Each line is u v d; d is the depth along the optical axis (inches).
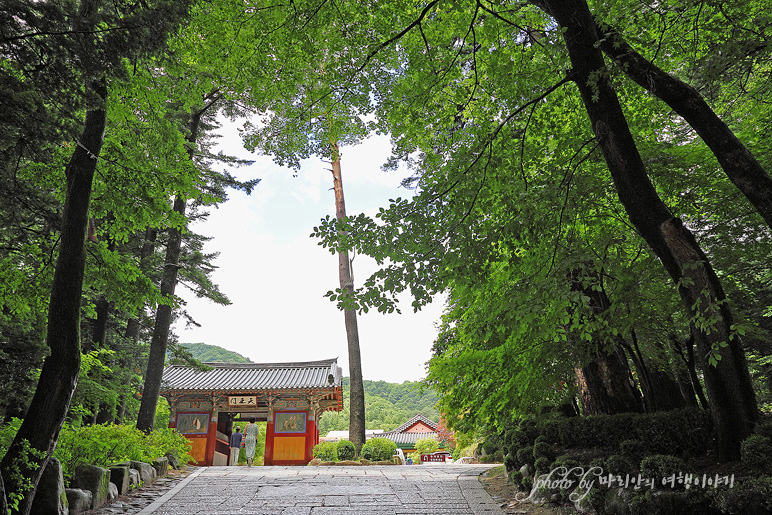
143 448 416.5
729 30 233.3
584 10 230.5
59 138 191.3
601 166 286.7
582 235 293.6
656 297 277.9
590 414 349.7
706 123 216.1
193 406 980.6
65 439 312.2
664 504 197.0
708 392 214.4
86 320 601.6
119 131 339.6
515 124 296.8
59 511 234.1
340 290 246.4
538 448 311.3
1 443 247.9
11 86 166.7
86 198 252.8
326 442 765.9
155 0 206.5
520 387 324.5
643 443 253.6
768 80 277.7
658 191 292.0
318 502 310.3
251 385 986.1
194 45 316.5
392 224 249.0
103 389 412.2
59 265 240.7
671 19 238.8
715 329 183.9
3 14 160.9
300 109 354.9
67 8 181.5
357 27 305.7
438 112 322.7
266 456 946.7
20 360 215.3
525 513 271.4
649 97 282.5
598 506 233.6
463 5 279.6
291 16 295.0
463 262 242.4
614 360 336.8
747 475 187.8
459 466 581.0
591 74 212.1
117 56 192.9
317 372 1060.5
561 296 208.2
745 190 205.6
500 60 287.1
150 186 349.4
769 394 470.9
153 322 589.0
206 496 332.5
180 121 551.8
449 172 263.3
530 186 277.1
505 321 233.9
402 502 310.0
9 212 279.1
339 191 894.4
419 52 315.3
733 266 314.7
